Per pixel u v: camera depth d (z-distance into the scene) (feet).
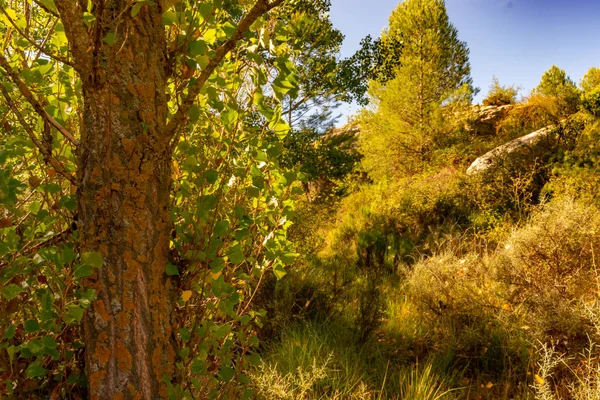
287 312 12.86
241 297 6.73
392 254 21.99
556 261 11.76
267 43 5.27
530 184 22.74
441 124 49.62
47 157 4.42
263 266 6.49
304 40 27.53
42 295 5.03
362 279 18.24
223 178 5.50
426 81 51.67
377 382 10.26
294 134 27.55
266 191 6.24
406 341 12.18
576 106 38.73
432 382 9.80
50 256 4.52
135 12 4.02
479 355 11.19
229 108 5.49
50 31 4.96
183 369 4.96
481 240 20.66
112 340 4.35
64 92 5.49
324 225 29.53
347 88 29.86
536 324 10.58
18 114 4.29
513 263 12.78
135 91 4.53
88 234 4.43
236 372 6.06
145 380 4.44
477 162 31.27
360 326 12.66
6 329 4.99
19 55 5.23
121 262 4.40
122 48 4.44
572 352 9.61
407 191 30.89
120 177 4.42
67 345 5.36
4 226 4.47
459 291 13.25
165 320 4.75
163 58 4.94
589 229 12.21
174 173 5.83
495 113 53.42
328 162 28.55
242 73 6.68
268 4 4.38
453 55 56.65
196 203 5.50
